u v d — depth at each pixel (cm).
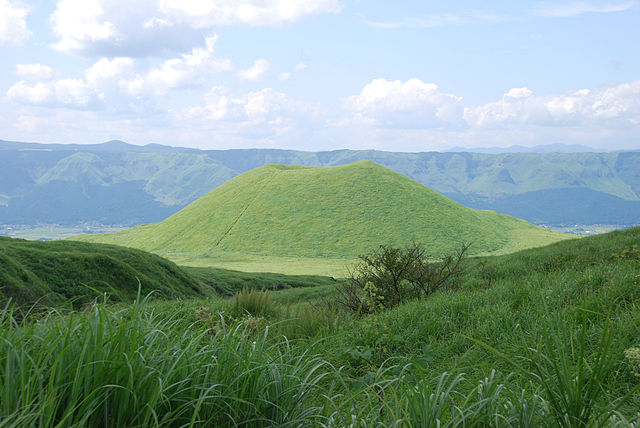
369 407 344
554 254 1839
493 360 512
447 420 286
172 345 302
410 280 1280
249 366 292
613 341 468
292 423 286
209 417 267
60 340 254
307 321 773
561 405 280
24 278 2462
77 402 235
